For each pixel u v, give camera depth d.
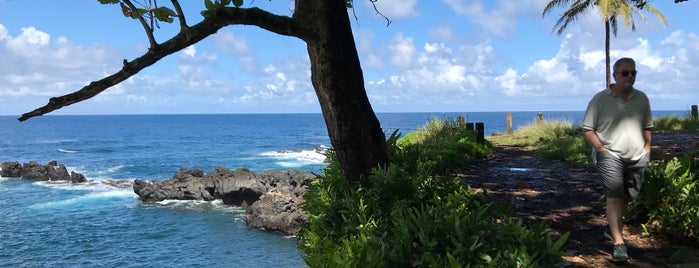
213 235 23.34
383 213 4.29
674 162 5.90
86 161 62.03
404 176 4.80
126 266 19.17
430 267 2.93
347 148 5.15
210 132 144.00
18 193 37.00
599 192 7.73
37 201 33.44
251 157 62.88
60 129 176.50
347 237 4.12
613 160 4.40
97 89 3.17
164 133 141.50
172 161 60.25
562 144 14.30
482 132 15.18
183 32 3.44
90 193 36.56
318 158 59.22
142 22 3.21
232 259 19.53
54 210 30.17
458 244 3.18
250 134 129.38
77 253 21.03
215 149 78.25
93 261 19.91
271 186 30.64
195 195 32.06
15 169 45.84
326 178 5.62
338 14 4.75
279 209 24.27
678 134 20.28
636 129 4.36
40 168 45.09
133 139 112.00
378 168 5.25
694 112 26.08
